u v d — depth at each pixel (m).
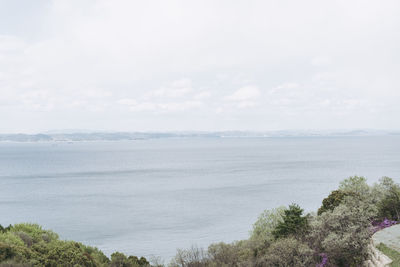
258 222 46.28
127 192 175.25
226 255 37.56
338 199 39.47
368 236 28.75
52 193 175.00
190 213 120.06
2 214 126.00
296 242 30.69
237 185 189.12
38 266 27.91
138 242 85.81
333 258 28.31
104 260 36.66
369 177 195.00
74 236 93.81
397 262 23.59
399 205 36.84
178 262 40.88
